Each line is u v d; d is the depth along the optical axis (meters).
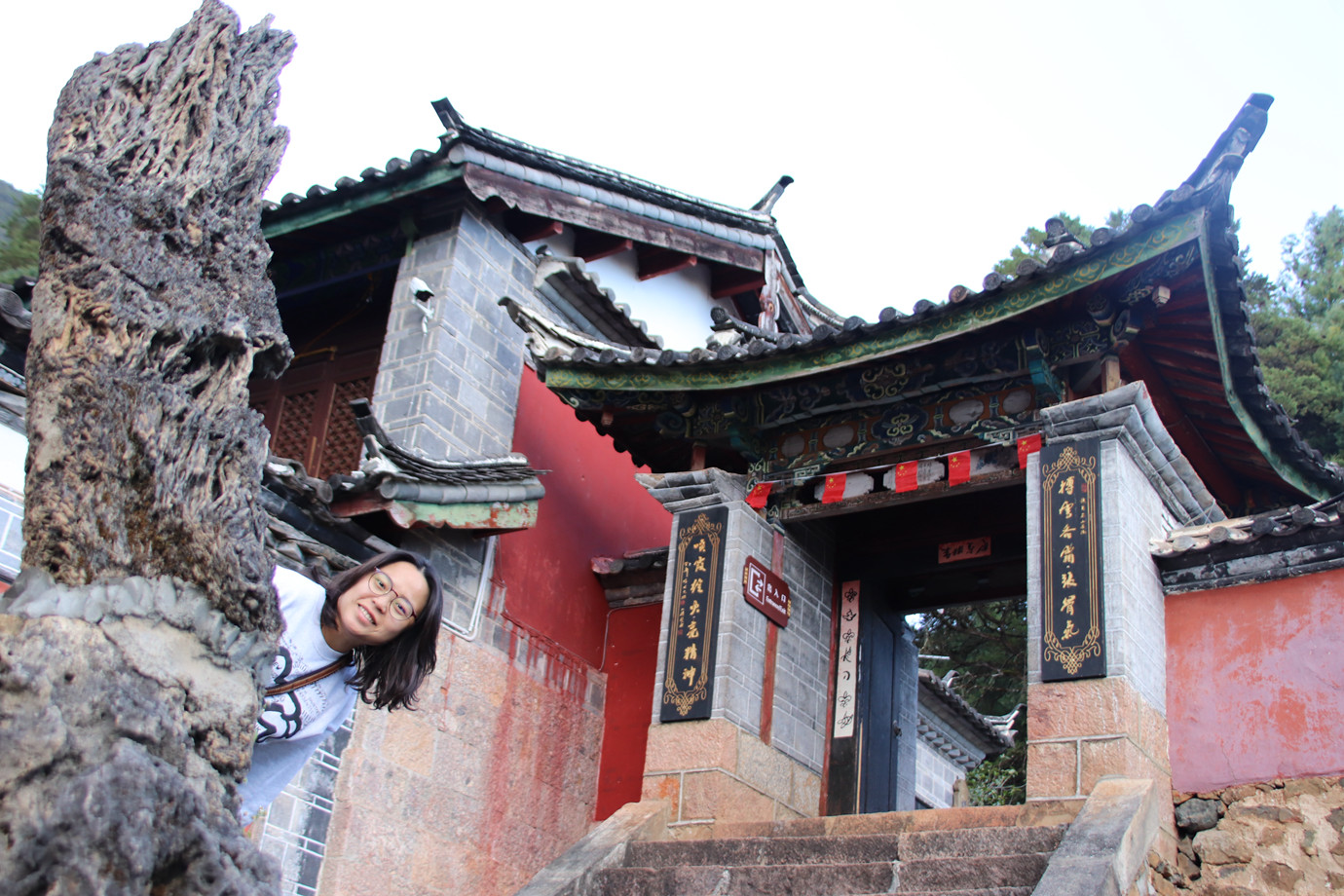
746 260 16.23
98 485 2.81
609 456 14.50
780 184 16.89
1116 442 9.80
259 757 3.77
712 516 11.70
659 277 16.05
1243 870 8.63
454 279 12.79
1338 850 8.34
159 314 2.97
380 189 13.01
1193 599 9.82
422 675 3.87
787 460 11.97
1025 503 12.28
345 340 13.92
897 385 11.26
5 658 2.55
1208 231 9.23
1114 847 7.37
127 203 3.03
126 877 2.43
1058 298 9.80
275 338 3.29
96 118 3.12
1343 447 22.75
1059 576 9.52
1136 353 10.85
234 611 2.94
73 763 2.49
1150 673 9.36
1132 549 9.61
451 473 11.03
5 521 7.83
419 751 10.76
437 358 12.36
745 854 8.93
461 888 10.88
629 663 13.28
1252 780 8.90
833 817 9.48
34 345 2.95
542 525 13.06
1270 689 9.13
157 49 3.28
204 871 2.58
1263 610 9.44
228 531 2.97
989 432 10.85
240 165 3.29
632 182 14.60
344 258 13.88
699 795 10.34
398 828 10.35
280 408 13.90
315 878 9.56
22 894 2.37
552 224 13.81
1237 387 11.10
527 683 12.23
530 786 11.95
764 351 11.12
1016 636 22.78
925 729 17.62
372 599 3.72
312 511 9.87
